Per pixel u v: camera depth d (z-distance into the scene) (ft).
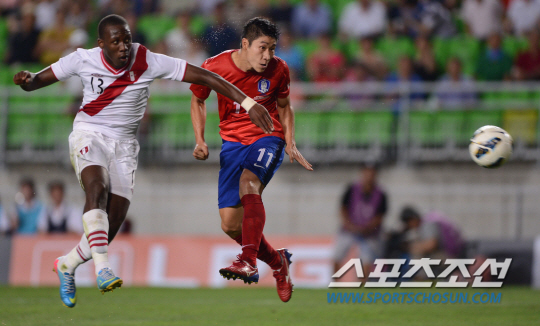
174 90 134.92
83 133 49.80
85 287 96.43
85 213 45.57
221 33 153.17
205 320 60.08
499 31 154.30
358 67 140.05
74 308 68.95
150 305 72.74
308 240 104.88
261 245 54.60
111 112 50.44
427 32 151.02
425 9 152.15
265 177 53.47
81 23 159.12
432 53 142.72
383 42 149.18
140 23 159.53
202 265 104.37
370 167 107.65
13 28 159.43
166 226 122.62
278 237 105.40
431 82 138.51
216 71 53.98
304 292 89.66
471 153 60.29
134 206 123.65
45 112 135.03
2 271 106.32
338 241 104.78
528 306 70.85
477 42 148.46
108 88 49.62
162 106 135.54
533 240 101.40
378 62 140.36
